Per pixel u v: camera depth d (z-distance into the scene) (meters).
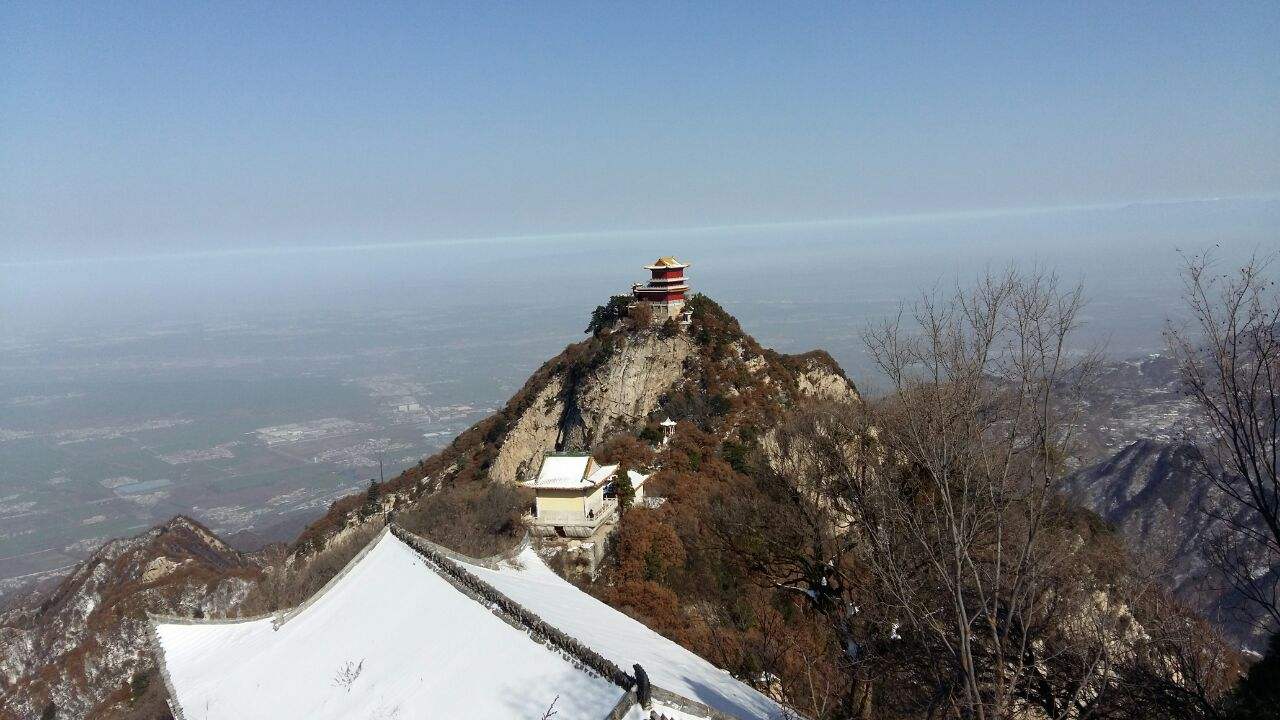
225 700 24.31
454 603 23.39
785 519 34.66
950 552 19.41
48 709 65.94
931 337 18.50
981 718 15.08
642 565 45.78
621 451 68.44
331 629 25.58
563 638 19.94
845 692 25.91
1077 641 20.39
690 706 18.41
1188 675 19.14
